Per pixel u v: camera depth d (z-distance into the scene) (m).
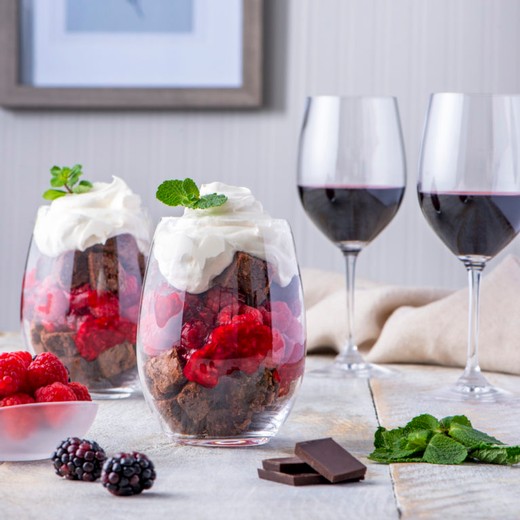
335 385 1.44
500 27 2.98
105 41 3.03
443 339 1.59
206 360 0.99
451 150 1.32
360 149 1.59
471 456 0.97
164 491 0.84
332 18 3.01
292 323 1.03
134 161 3.08
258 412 1.01
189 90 2.99
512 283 1.62
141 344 1.03
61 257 1.28
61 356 1.29
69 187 1.36
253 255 1.00
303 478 0.86
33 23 3.04
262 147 3.05
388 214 1.61
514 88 2.99
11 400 0.97
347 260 1.65
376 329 1.73
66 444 0.90
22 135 3.10
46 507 0.79
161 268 1.02
